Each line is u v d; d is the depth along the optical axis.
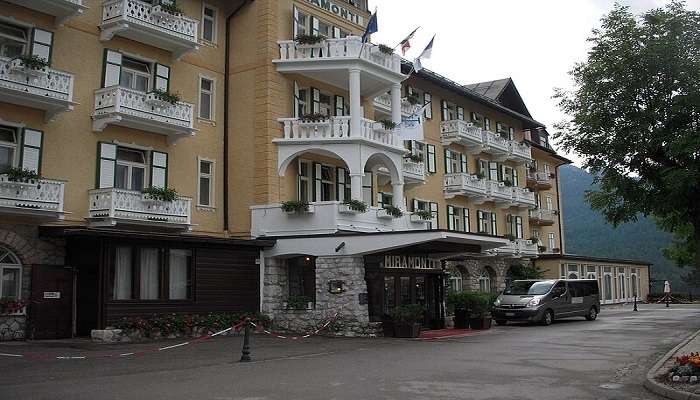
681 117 14.42
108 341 18.66
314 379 12.06
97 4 22.88
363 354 16.67
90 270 19.73
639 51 14.59
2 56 19.84
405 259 25.45
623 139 14.99
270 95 26.33
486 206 44.03
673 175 13.91
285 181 26.47
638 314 37.16
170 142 24.47
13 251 19.61
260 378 12.16
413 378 12.27
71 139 21.56
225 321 22.28
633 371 13.56
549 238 55.91
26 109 20.45
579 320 32.59
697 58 14.25
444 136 40.28
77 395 10.11
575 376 12.78
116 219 21.23
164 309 20.77
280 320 24.00
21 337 18.91
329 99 29.66
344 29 30.52
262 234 25.41
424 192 38.19
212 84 26.81
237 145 26.67
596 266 53.50
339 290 23.23
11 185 18.77
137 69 24.16
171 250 21.53
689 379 11.21
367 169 30.50
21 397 9.92
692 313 37.44
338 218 24.88
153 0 24.47
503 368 13.87
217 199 26.34
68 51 21.78
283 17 27.53
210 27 27.22
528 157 47.59
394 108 29.27
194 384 11.35
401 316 22.42
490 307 27.89
